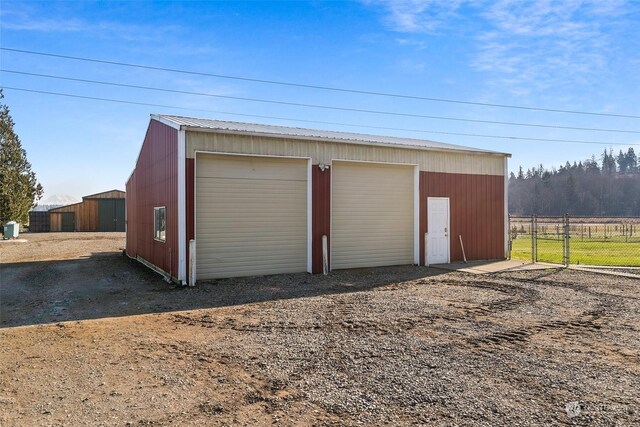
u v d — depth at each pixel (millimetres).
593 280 10477
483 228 14609
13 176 26859
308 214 11656
